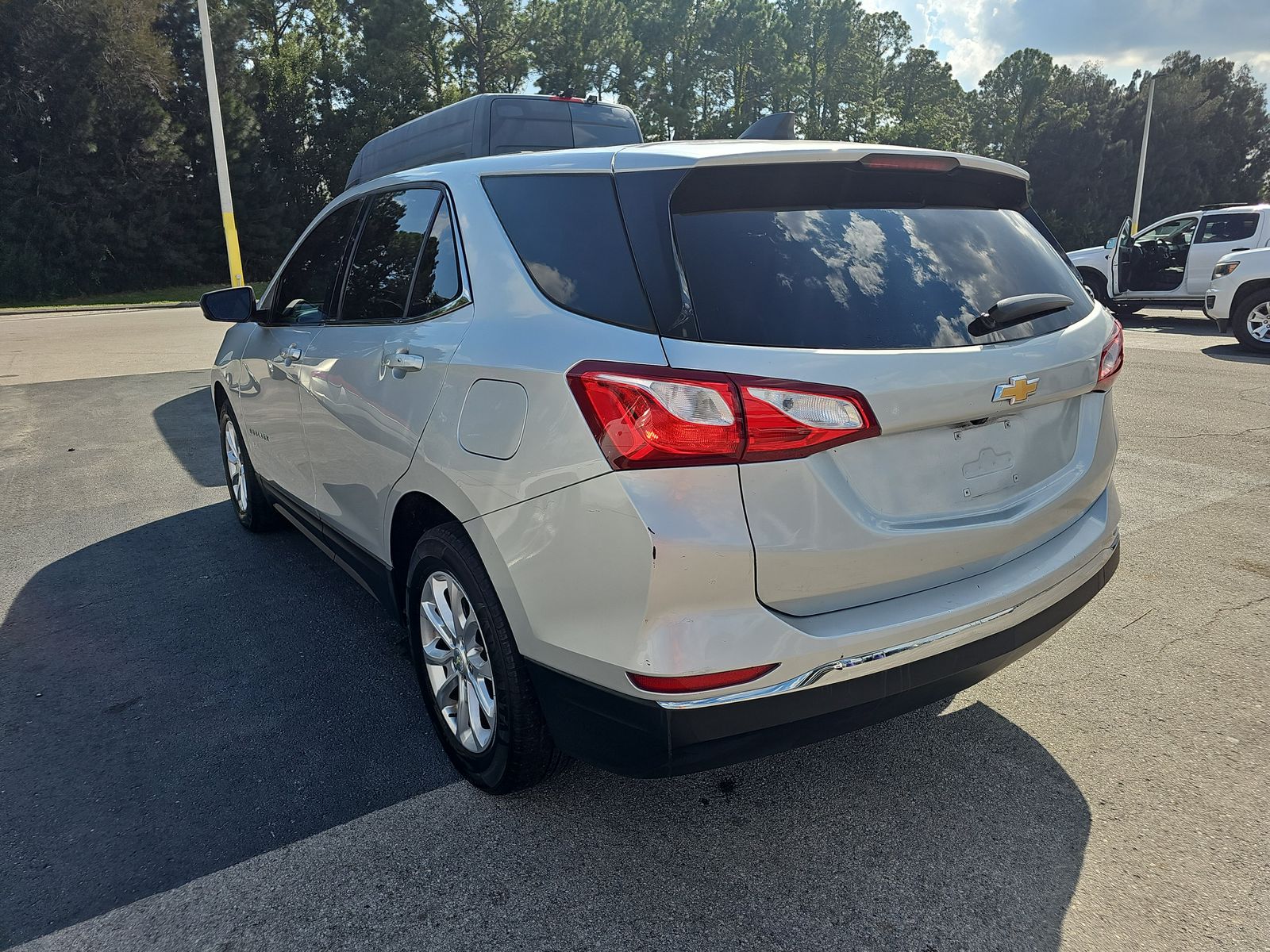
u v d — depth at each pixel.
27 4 31.42
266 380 3.92
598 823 2.45
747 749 1.95
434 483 2.44
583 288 2.11
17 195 32.72
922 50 69.00
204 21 15.52
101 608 3.95
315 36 47.62
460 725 2.58
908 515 2.08
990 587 2.21
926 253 2.22
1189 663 3.27
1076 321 2.50
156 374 10.93
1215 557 4.28
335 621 3.80
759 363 1.86
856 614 2.02
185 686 3.25
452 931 2.06
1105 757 2.71
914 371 1.99
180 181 37.31
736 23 54.09
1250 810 2.44
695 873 2.25
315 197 43.72
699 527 1.83
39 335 17.55
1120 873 2.21
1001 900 2.13
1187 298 14.01
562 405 2.00
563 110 6.41
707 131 55.66
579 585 1.98
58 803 2.57
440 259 2.65
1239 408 7.56
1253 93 66.62
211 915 2.12
